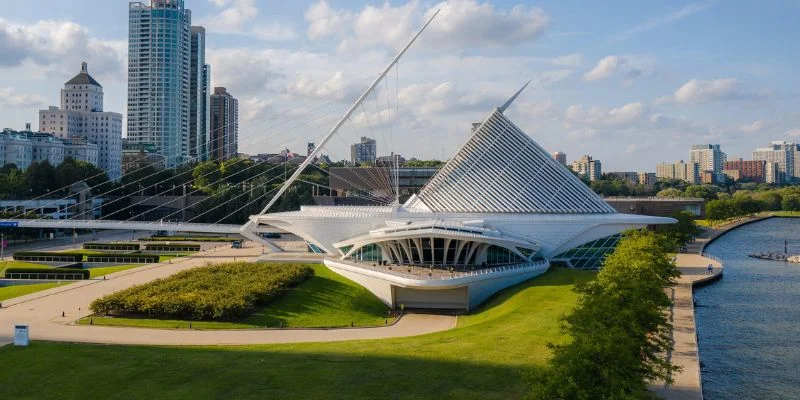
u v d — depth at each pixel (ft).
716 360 228.22
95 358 182.60
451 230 334.44
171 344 206.49
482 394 152.76
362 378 165.48
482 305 309.22
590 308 156.35
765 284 380.58
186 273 307.99
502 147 416.26
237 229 431.02
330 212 406.62
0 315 246.06
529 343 200.64
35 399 150.10
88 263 408.26
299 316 263.90
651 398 125.59
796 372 214.90
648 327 169.27
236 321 246.06
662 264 260.83
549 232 366.63
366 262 352.28
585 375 121.90
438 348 197.36
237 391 155.43
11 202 606.96
